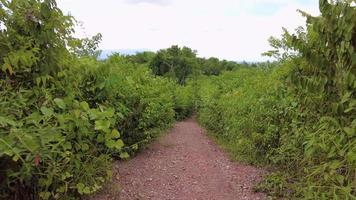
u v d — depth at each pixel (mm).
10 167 3004
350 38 2809
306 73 3516
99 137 3715
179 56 48031
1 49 3254
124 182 5668
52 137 2754
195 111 26062
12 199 3352
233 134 9336
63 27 3611
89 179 4250
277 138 6559
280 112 6270
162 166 7125
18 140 2566
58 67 3660
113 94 5727
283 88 6520
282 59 6352
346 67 2889
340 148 3012
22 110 3127
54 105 3438
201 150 9352
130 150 7746
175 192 5504
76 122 3344
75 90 4285
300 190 4203
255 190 5418
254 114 7453
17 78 3414
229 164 7461
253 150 7500
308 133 3688
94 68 5004
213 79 23453
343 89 2945
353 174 3047
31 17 3391
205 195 5414
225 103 11672
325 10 2979
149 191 5414
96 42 5699
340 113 2975
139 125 7816
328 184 3334
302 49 3221
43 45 3504
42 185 3328
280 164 6172
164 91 11648
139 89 7957
